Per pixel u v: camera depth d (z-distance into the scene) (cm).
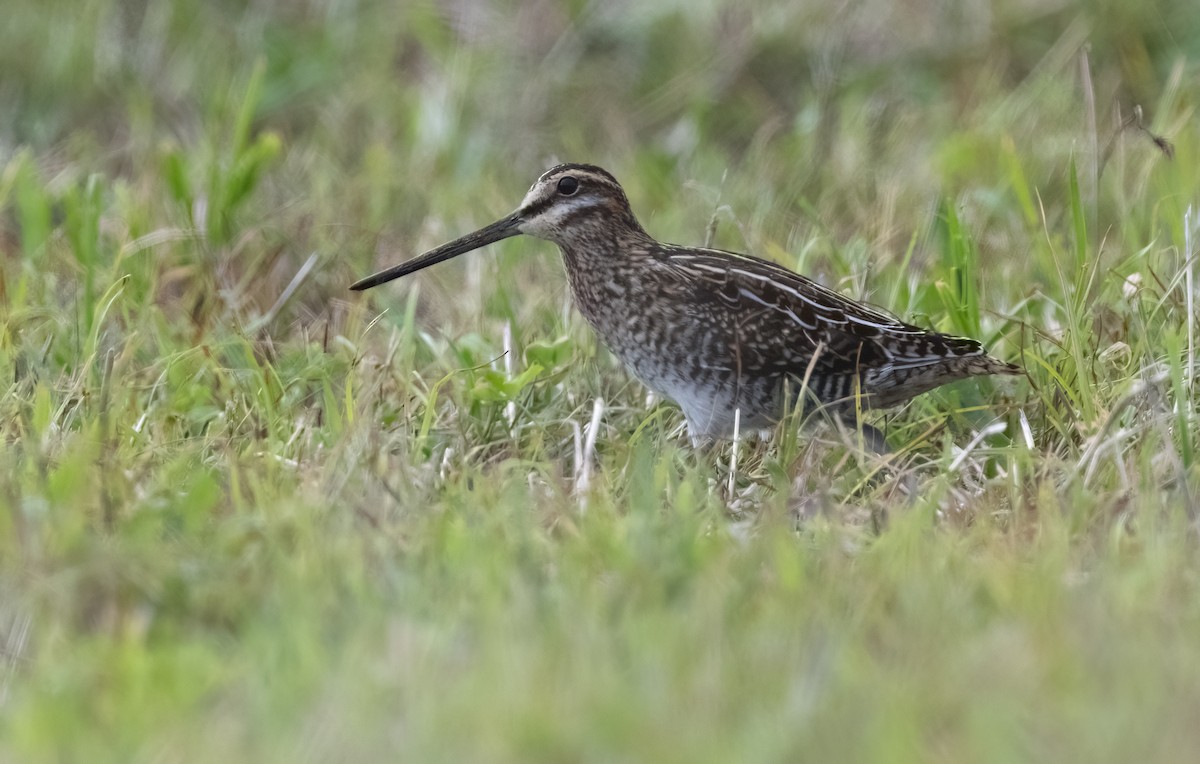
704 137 1828
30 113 1864
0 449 1073
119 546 897
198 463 1069
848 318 1178
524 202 1255
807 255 1416
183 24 1956
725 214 1527
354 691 743
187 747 712
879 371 1170
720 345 1188
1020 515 988
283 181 1702
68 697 764
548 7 1981
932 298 1323
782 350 1177
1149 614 818
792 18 1922
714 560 888
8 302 1323
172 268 1409
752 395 1200
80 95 1883
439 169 1727
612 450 1134
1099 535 951
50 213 1481
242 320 1366
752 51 1906
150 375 1216
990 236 1479
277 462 1045
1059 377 1146
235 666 788
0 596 861
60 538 891
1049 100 1745
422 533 930
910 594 841
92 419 1105
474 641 807
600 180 1231
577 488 1040
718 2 1956
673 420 1247
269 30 1939
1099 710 721
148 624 846
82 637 839
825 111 1786
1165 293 1245
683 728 723
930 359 1160
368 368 1207
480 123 1841
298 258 1506
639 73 1923
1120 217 1483
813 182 1673
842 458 1102
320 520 946
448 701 738
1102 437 1077
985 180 1622
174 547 906
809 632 806
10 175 1470
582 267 1239
